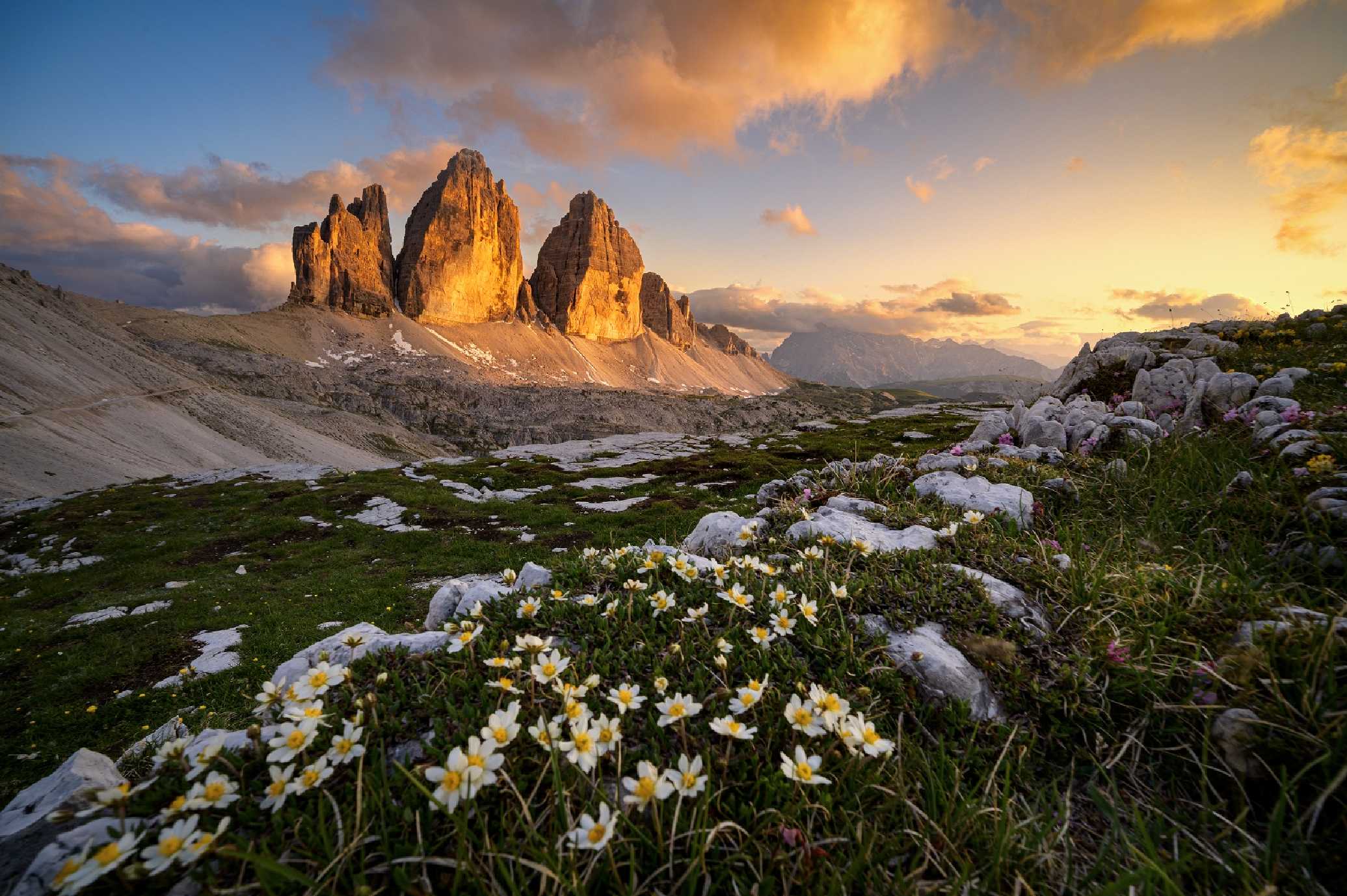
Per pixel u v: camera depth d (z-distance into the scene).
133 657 14.70
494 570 21.48
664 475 41.06
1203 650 3.10
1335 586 3.92
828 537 4.57
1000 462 8.15
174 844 1.71
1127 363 16.67
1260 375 12.53
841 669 3.00
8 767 10.04
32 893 1.81
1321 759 2.13
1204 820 2.29
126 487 45.47
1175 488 6.53
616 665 3.01
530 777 2.12
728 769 2.24
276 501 37.44
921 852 1.99
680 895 1.82
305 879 1.65
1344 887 1.92
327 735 2.34
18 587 23.77
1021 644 3.46
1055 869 2.07
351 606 18.16
